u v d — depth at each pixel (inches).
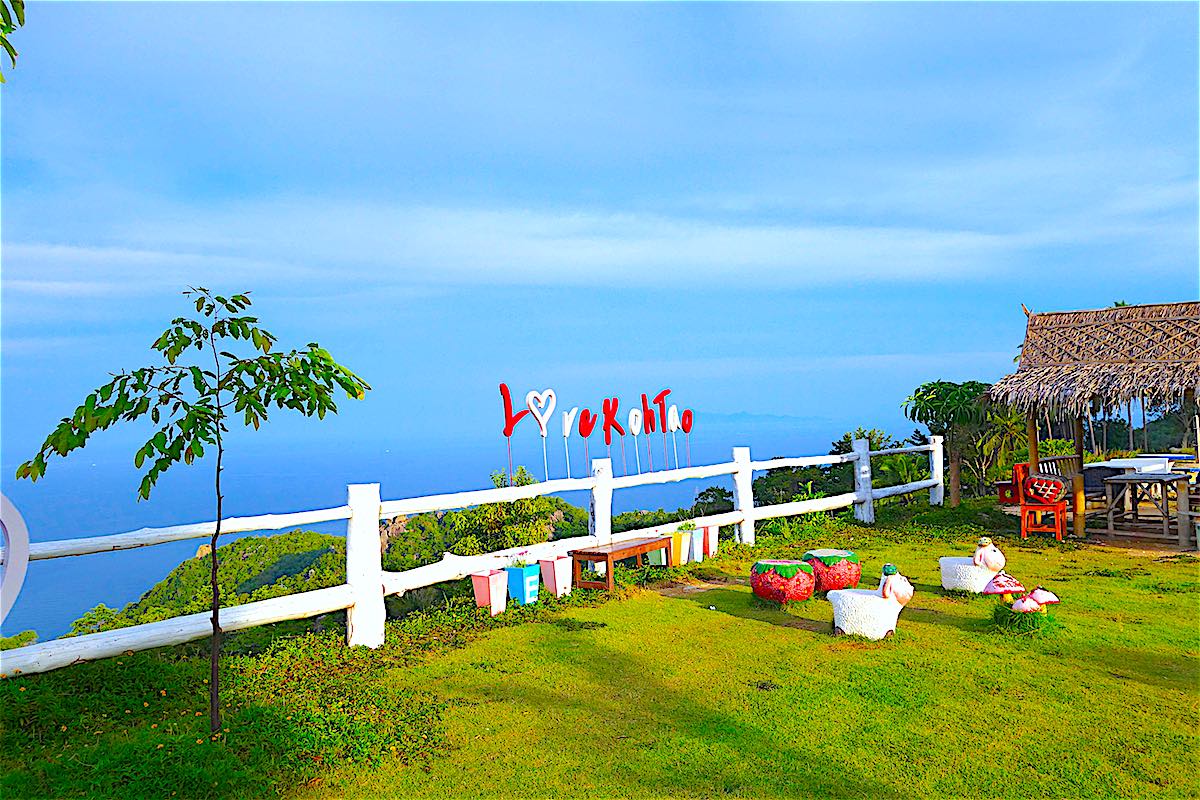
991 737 199.3
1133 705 217.3
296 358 191.5
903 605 299.0
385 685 245.0
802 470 652.1
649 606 337.1
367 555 285.1
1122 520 511.2
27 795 172.1
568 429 394.0
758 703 225.0
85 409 170.4
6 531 155.2
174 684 234.4
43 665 217.6
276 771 184.5
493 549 420.5
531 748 200.1
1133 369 444.5
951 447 582.6
